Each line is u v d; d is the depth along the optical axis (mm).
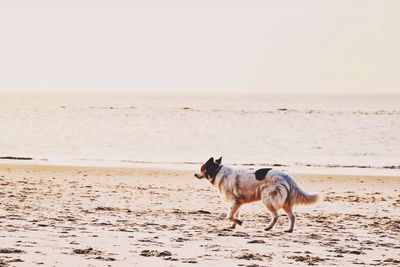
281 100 190000
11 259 10305
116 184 27547
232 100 188250
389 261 11844
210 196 23969
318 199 15703
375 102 167375
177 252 11852
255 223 17406
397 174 33906
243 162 44156
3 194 22703
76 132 70125
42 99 182625
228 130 72750
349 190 27000
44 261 10297
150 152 52219
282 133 69250
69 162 40094
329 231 16109
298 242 13992
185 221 17203
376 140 62281
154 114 95500
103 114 95312
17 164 35750
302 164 42406
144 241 13078
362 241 14477
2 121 81750
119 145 58031
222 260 11164
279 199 15547
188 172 32656
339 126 76500
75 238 13102
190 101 172500
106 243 12602
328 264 11297
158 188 26359
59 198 22047
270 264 10992
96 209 19203
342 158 47969
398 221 18391
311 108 118500
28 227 14500
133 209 19688
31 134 67375
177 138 64875
